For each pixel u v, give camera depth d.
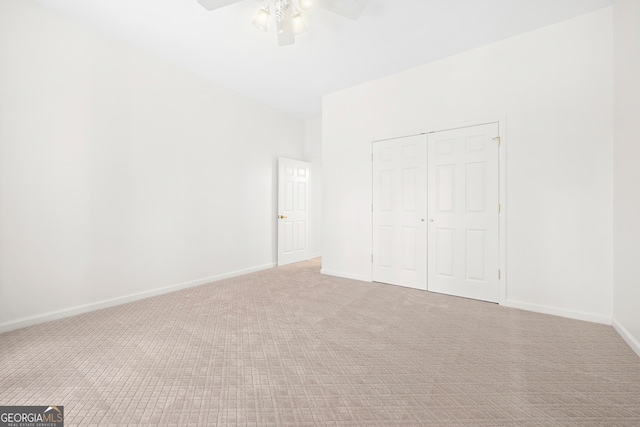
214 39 3.05
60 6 2.53
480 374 1.74
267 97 4.62
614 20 2.40
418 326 2.46
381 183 3.89
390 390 1.59
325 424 1.34
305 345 2.12
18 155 2.39
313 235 6.08
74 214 2.72
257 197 4.75
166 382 1.66
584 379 1.68
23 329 2.38
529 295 2.83
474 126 3.15
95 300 2.86
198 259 3.83
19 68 2.40
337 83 4.09
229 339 2.21
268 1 2.49
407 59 3.42
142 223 3.24
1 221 2.32
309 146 5.77
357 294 3.38
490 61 3.06
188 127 3.72
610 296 2.45
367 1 2.47
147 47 3.19
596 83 2.51
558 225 2.68
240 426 1.32
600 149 2.49
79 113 2.75
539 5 2.48
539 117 2.78
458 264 3.27
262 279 4.13
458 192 3.27
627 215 2.17
